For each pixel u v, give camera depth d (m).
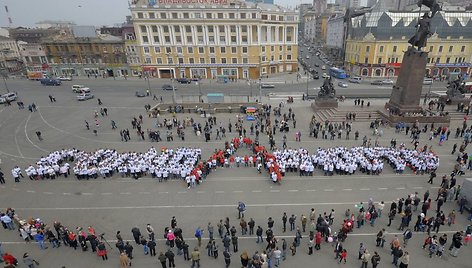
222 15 92.50
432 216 26.34
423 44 47.66
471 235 23.48
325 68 116.81
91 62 105.50
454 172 31.11
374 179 33.03
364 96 70.31
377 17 94.31
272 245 21.59
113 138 46.75
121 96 75.25
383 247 23.09
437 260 21.69
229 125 48.19
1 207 29.53
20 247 24.19
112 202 29.98
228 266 21.58
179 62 98.56
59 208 29.20
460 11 94.19
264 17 97.00
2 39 121.69
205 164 34.47
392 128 48.38
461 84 59.44
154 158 36.59
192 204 29.31
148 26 94.12
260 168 35.31
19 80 100.56
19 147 43.97
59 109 63.53
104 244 22.55
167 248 23.62
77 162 36.00
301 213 27.59
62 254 23.27
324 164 34.00
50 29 149.00
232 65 98.31
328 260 22.05
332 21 149.12
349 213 27.08
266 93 76.62
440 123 48.09
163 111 59.44
